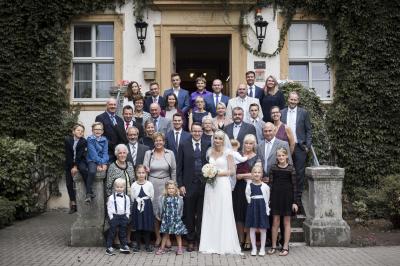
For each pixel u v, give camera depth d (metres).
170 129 9.56
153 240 9.00
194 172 8.58
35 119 12.90
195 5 13.20
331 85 13.38
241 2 13.20
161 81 13.23
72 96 13.39
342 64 13.09
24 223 11.13
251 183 8.22
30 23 12.92
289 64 13.57
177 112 9.80
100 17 13.28
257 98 10.52
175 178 8.59
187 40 16.14
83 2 13.13
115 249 8.52
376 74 12.88
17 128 12.83
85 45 13.53
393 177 11.12
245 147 8.63
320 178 8.88
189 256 8.05
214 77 19.77
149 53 13.28
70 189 10.70
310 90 12.66
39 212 12.50
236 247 8.27
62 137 12.94
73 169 9.09
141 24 13.06
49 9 12.98
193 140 8.71
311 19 13.27
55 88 12.96
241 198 8.54
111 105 9.34
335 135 12.95
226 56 18.97
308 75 13.55
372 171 12.80
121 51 13.30
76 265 7.43
